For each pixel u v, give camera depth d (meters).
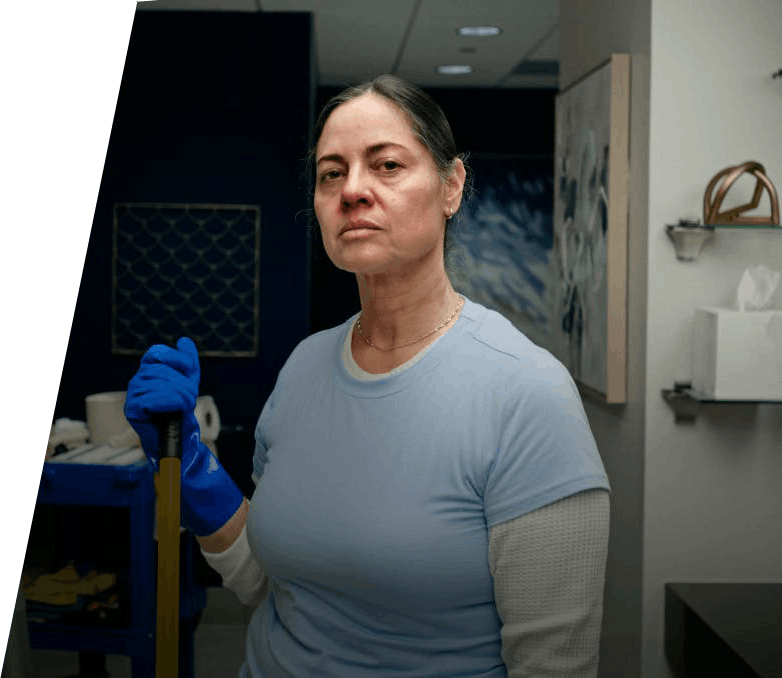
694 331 2.00
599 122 2.28
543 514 0.84
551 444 0.84
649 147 2.00
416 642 0.87
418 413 0.89
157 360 1.05
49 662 3.14
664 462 2.04
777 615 1.81
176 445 0.99
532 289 5.70
